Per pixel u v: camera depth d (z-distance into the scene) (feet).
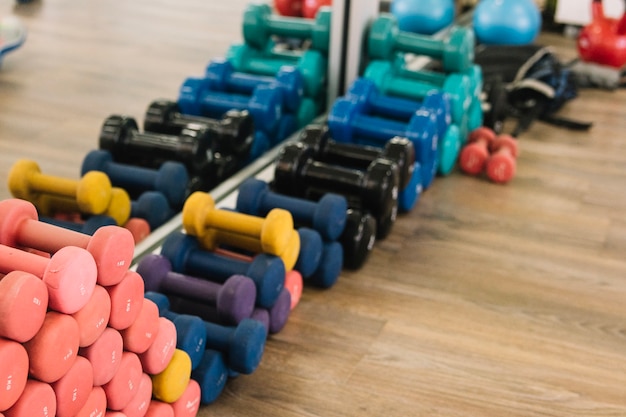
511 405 4.86
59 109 8.78
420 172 7.11
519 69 9.42
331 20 7.82
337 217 5.68
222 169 6.93
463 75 7.75
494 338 5.48
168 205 6.16
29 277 3.24
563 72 9.65
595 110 9.77
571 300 5.96
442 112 7.22
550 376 5.14
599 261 6.50
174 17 12.77
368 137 7.15
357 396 4.88
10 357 3.18
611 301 5.97
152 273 5.00
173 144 6.39
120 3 13.37
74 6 12.99
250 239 5.33
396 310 5.74
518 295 5.99
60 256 3.38
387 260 6.37
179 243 5.24
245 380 4.97
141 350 4.00
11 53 10.45
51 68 10.04
